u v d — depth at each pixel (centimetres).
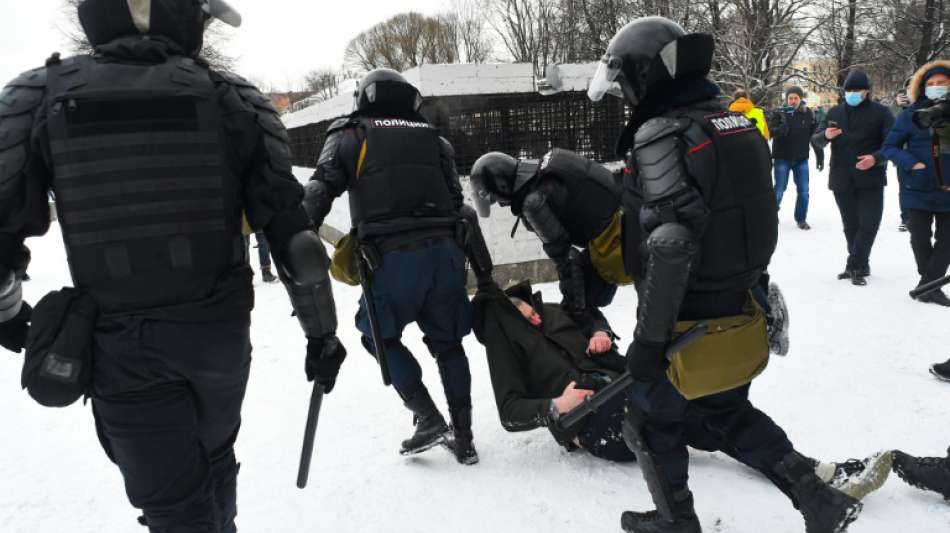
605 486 250
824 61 2300
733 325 180
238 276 149
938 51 2195
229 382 152
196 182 139
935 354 355
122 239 134
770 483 243
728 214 173
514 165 316
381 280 259
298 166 1077
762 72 2019
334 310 163
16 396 375
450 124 534
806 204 762
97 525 239
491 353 282
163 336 136
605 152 588
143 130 135
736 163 173
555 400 255
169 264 137
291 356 429
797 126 748
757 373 186
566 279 316
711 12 2027
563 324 302
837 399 306
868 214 500
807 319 429
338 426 316
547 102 562
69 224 133
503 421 272
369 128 262
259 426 319
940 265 442
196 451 149
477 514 235
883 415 288
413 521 232
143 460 142
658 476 198
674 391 191
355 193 263
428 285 262
